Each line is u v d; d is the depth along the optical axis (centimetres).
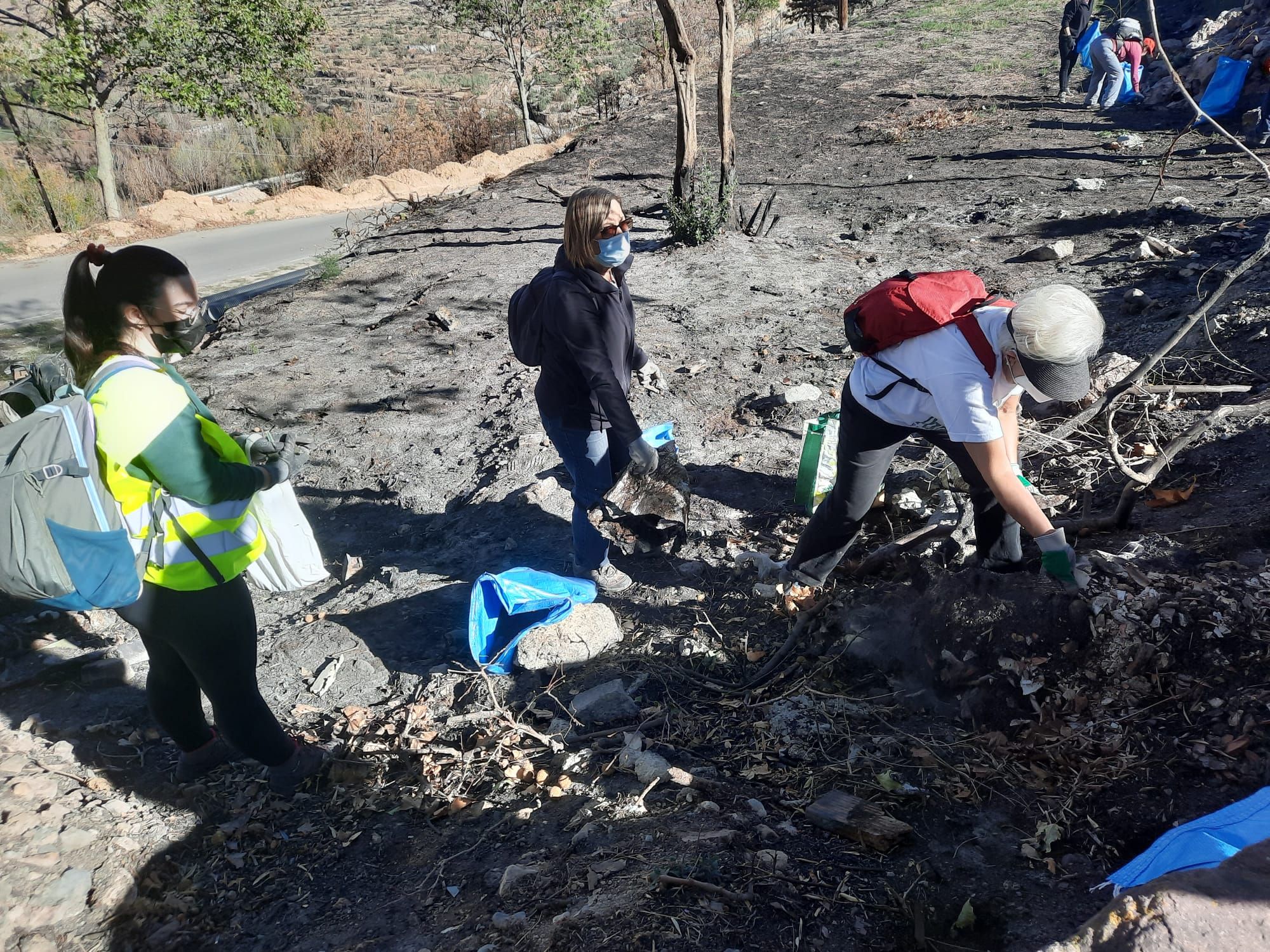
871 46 2208
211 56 2305
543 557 461
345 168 2731
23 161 2470
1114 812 262
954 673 320
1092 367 525
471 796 308
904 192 1108
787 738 314
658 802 290
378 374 722
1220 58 1243
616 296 357
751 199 1145
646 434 439
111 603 247
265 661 398
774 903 243
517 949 236
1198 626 296
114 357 246
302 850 293
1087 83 1589
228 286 1589
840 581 395
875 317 297
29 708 368
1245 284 650
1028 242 875
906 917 240
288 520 398
